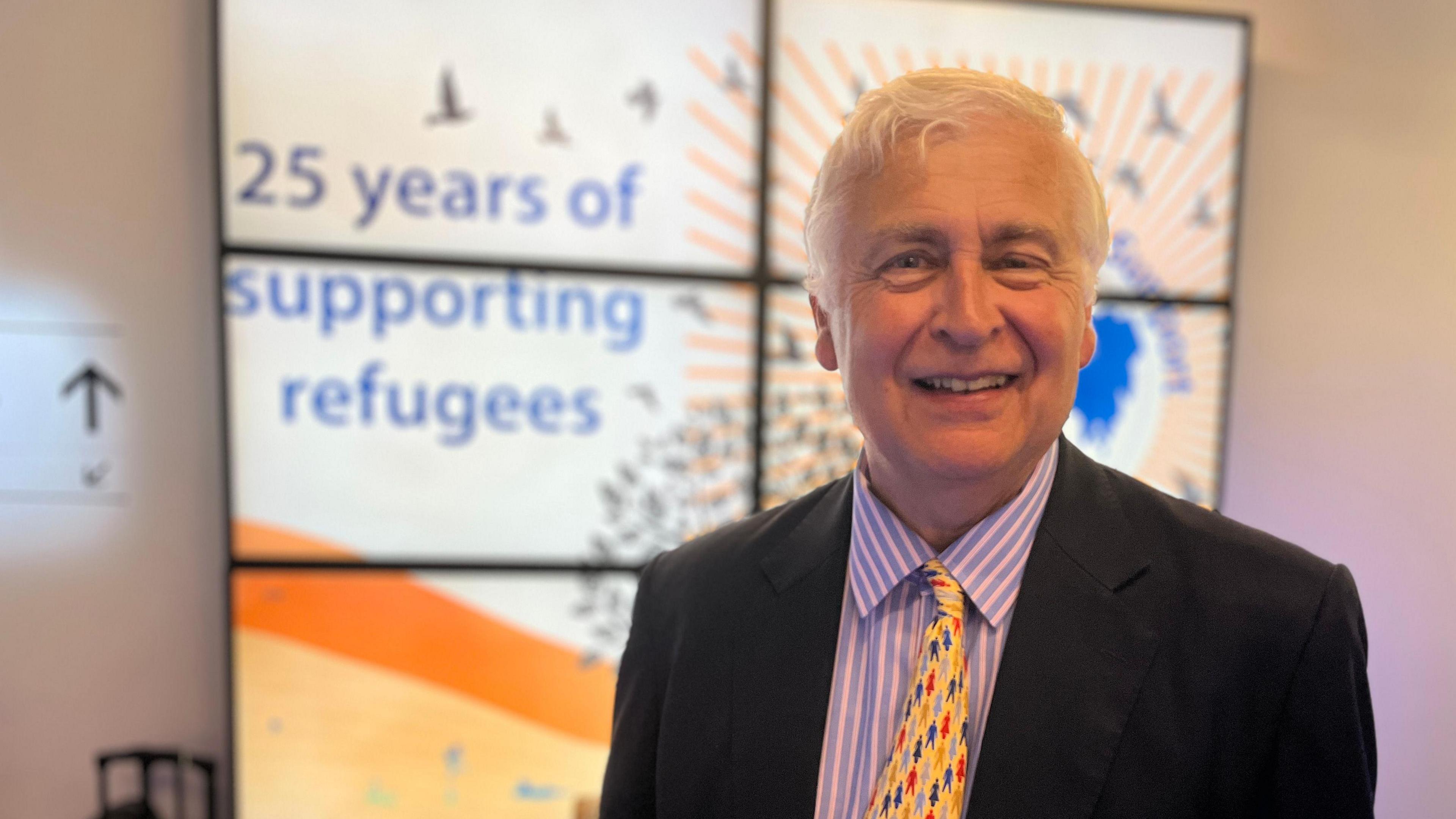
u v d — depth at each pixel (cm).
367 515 162
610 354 165
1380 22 174
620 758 82
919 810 62
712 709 75
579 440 166
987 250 63
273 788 162
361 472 161
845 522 76
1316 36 175
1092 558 68
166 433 161
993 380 65
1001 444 64
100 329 159
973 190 62
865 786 67
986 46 167
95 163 157
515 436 164
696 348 166
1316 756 61
